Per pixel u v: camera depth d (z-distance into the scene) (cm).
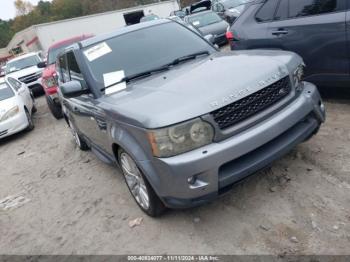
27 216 464
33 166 654
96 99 401
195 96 307
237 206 356
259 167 314
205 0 1972
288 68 346
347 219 305
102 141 434
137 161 324
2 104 892
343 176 361
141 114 309
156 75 400
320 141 435
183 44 446
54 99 912
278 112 328
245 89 309
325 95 570
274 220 325
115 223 389
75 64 449
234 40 607
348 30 450
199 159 289
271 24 546
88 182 510
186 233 339
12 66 1498
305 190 353
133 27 469
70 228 407
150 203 353
